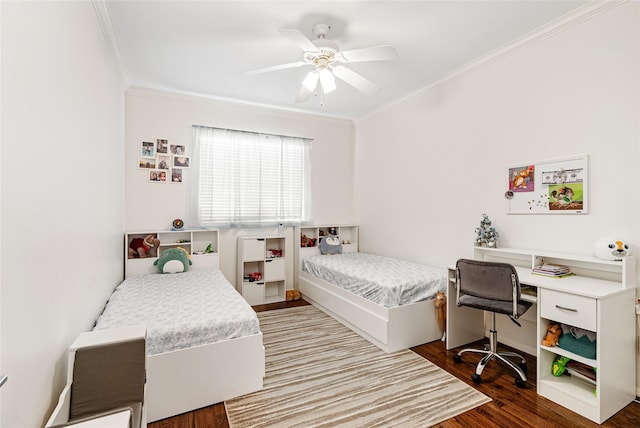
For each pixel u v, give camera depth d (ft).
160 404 5.89
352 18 7.57
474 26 7.94
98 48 6.85
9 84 3.00
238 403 6.40
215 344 6.36
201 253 12.60
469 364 8.04
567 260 7.69
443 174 11.25
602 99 7.09
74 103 5.09
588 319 5.84
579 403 6.01
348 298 10.59
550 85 8.06
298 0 6.89
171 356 5.98
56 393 4.25
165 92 12.32
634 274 6.52
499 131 9.32
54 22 4.20
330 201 16.07
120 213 10.40
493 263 7.05
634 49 6.59
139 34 8.21
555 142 7.97
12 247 3.05
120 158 10.25
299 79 11.14
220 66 10.11
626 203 6.73
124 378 4.32
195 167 12.82
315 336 9.90
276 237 14.10
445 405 6.33
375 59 7.45
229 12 7.32
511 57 8.96
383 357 8.42
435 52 9.27
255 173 14.10
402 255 13.28
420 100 12.24
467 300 7.71
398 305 8.89
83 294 5.65
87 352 4.25
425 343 9.28
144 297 8.18
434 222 11.66
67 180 4.72
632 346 6.42
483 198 9.83
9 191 3.00
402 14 7.42
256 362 6.77
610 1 6.83
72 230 4.97
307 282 13.73
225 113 13.62
